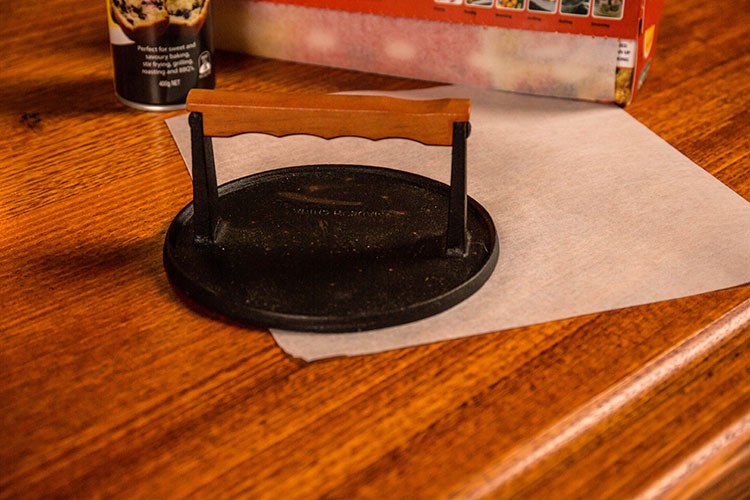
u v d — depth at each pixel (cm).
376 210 60
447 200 61
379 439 47
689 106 77
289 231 58
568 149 70
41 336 53
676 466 47
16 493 45
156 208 63
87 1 94
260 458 46
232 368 51
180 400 49
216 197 57
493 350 52
